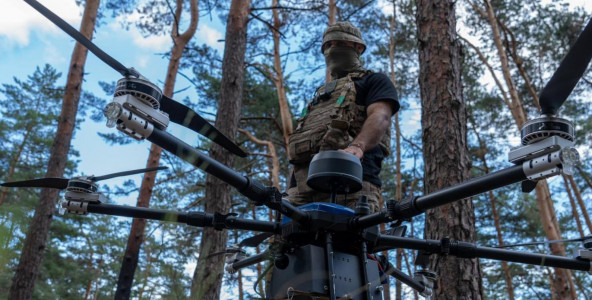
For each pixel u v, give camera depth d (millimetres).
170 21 14984
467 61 18562
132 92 1039
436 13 5543
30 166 20000
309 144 2057
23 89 22078
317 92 2219
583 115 18219
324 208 1454
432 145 4953
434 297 4113
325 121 2057
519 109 14180
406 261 13805
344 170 1505
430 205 1289
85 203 1463
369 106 1975
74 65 10570
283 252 1510
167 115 1088
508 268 20266
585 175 18734
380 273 1678
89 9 10492
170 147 1067
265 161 18062
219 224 1513
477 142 20328
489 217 21656
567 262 1765
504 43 17656
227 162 8695
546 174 1091
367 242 1532
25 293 7570
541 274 22047
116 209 1472
